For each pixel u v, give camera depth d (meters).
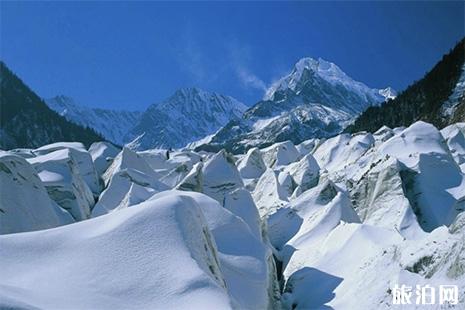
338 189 60.38
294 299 39.56
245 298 31.14
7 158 41.09
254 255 35.38
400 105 158.25
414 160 56.22
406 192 53.25
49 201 44.00
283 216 59.31
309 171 82.50
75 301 21.23
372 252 38.16
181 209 28.30
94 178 71.88
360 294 33.28
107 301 21.72
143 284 22.98
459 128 84.75
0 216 37.91
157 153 103.75
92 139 196.50
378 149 66.19
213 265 28.00
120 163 73.31
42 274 23.98
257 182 87.00
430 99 140.25
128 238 26.12
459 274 26.39
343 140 102.81
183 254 24.97
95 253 25.30
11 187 40.00
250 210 50.31
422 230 46.53
